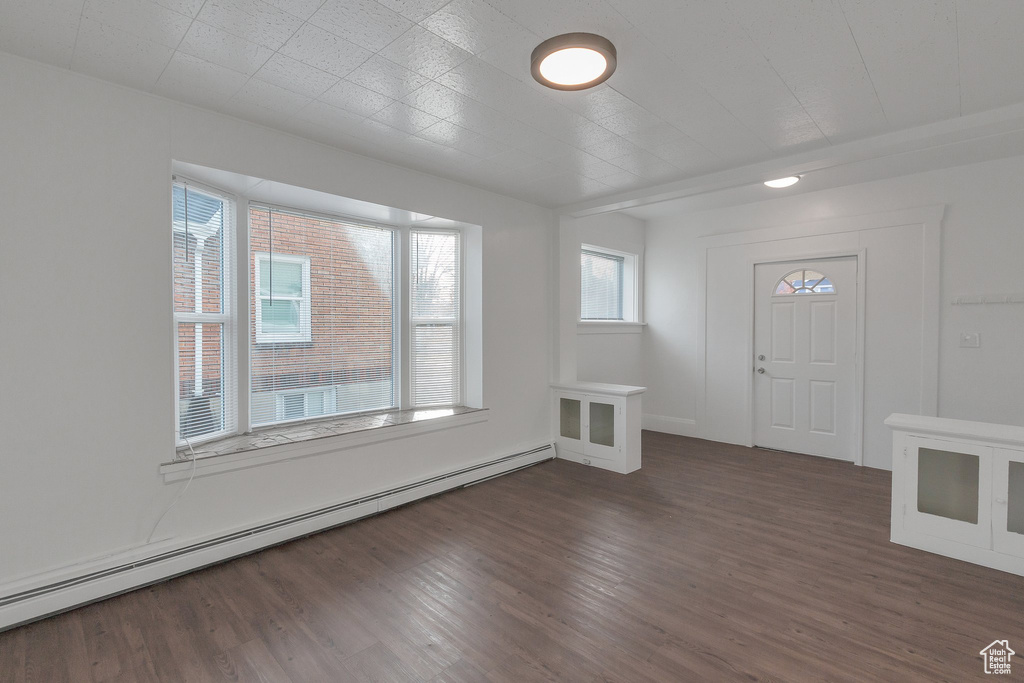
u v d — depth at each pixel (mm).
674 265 5539
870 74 2094
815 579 2371
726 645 1878
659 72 2076
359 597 2219
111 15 1682
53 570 2066
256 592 2254
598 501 3451
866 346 4199
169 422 2371
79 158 2104
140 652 1836
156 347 2326
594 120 2561
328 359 3404
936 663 1770
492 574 2432
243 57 1966
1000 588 2273
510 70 2055
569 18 1703
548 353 4570
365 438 3158
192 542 2422
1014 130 2516
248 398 2992
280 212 3150
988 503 2471
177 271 2568
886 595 2225
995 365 3598
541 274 4461
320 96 2301
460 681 1693
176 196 2559
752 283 4914
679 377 5523
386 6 1629
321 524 2908
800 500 3455
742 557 2607
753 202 4871
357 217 3541
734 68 2045
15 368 1976
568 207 4398
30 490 2014
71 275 2094
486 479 3916
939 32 1788
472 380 4012
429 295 3949
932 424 2701
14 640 1888
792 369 4711
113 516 2217
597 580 2373
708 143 2879
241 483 2623
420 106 2398
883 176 3975
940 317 3816
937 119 2553
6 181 1942
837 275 4406
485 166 3305
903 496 2740
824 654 1822
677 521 3096
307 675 1720
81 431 2129
